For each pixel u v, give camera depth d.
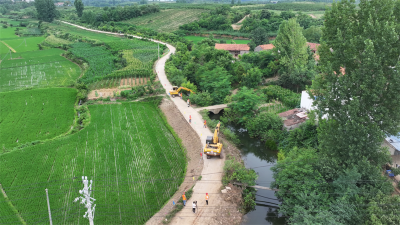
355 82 38.81
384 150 38.44
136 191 42.25
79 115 70.88
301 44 89.62
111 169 47.44
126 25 193.25
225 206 39.25
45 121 66.94
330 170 38.62
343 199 33.78
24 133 61.22
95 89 90.31
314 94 45.53
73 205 38.91
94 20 199.62
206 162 49.22
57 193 41.31
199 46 108.44
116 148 54.16
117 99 81.44
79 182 43.84
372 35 37.19
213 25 176.25
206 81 84.75
